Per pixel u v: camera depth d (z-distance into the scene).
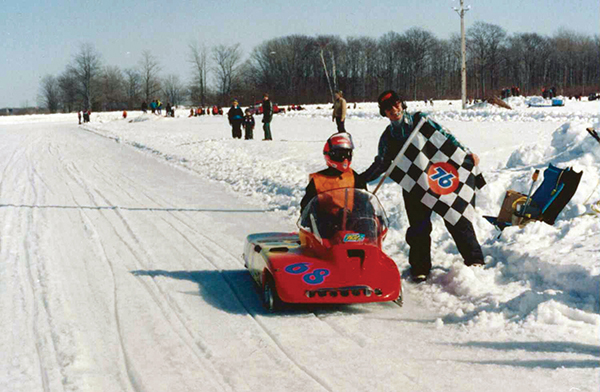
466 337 5.12
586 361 4.47
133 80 137.38
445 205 6.65
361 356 4.82
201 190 14.49
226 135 31.53
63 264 7.90
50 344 5.17
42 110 147.12
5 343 5.22
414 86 139.75
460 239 6.75
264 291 6.09
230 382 4.39
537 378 4.27
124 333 5.43
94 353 4.98
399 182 6.73
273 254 6.16
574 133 11.03
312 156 18.64
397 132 6.69
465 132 25.23
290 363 4.70
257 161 18.06
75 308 6.13
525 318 5.29
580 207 7.91
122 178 17.20
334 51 136.25
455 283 6.37
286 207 11.70
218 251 8.59
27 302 6.34
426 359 4.73
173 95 139.38
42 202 13.07
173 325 5.62
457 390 4.17
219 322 5.69
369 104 89.88
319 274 5.65
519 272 6.39
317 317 5.78
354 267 5.68
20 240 9.36
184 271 7.55
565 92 119.56
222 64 121.75
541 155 11.16
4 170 20.17
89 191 14.69
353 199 6.14
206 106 123.94
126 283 7.03
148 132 39.31
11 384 4.42
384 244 8.36
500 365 4.53
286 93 134.75
